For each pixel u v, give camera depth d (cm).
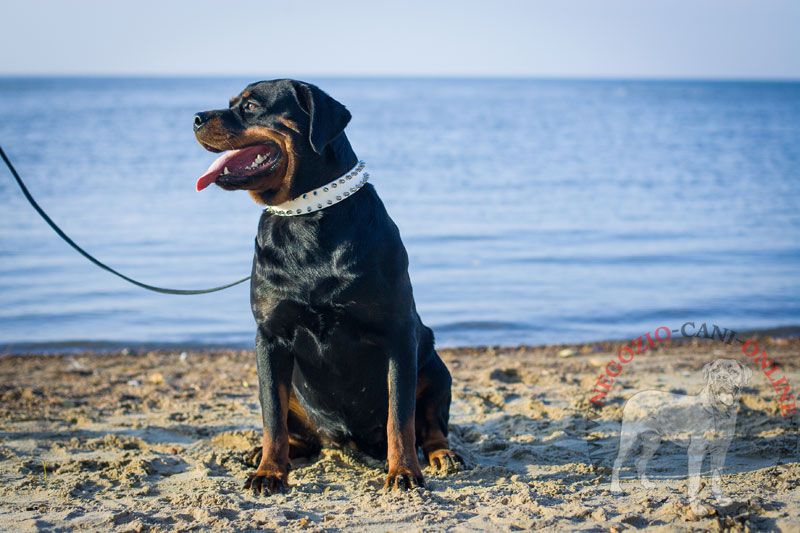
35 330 995
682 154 3234
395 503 371
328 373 421
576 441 505
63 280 1225
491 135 4119
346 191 409
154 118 5162
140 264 1305
